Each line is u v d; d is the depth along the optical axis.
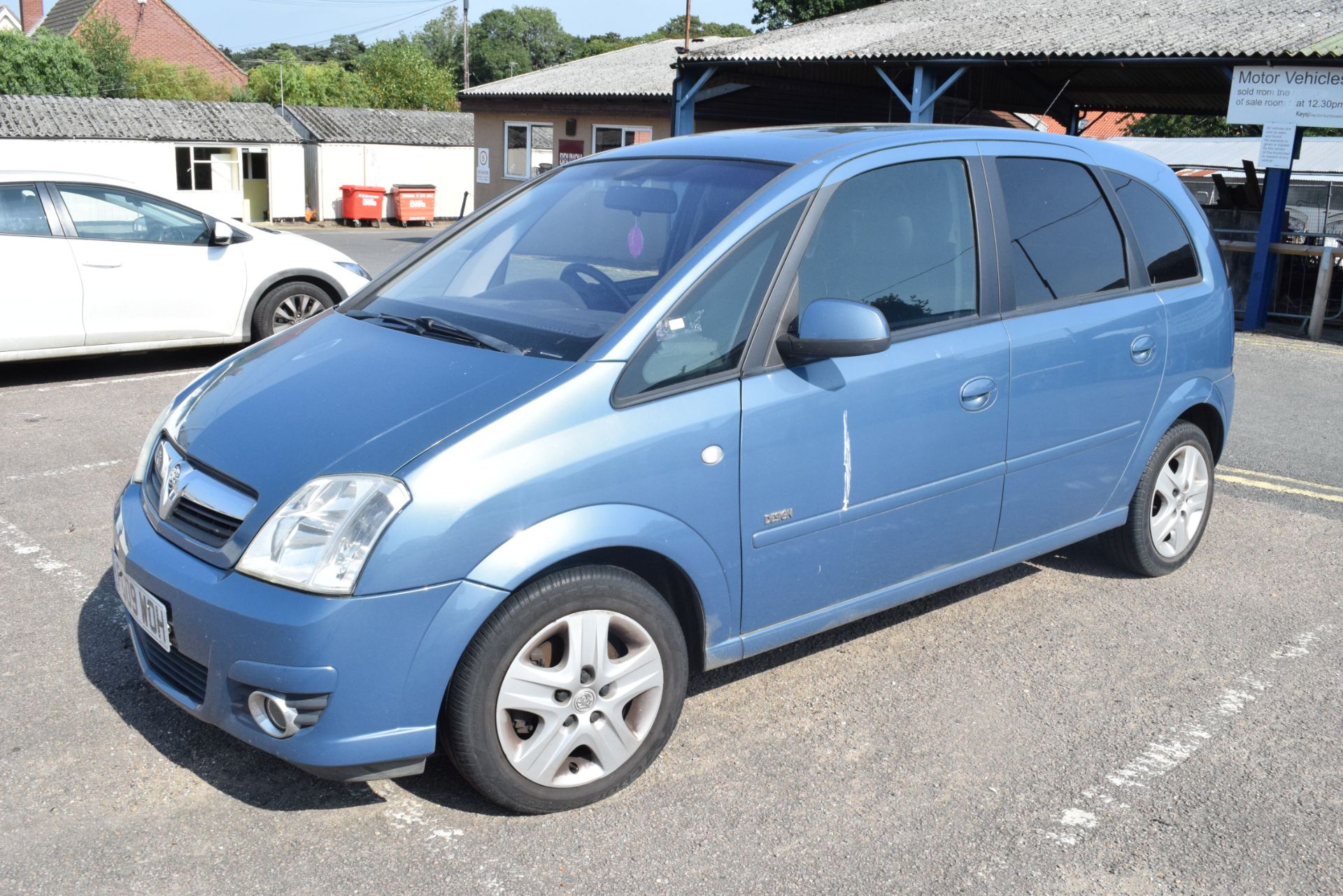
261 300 8.57
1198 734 3.45
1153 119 34.78
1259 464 6.63
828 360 3.28
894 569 3.59
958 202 3.72
